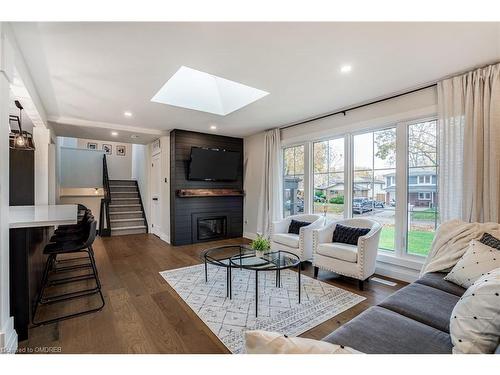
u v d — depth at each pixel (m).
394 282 3.25
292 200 5.02
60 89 3.07
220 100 4.19
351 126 3.89
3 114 1.70
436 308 1.61
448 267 2.21
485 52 2.31
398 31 1.99
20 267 2.00
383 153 3.61
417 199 3.26
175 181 5.21
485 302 1.13
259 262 2.78
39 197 4.03
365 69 2.64
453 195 2.77
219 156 5.61
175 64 2.50
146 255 4.46
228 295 2.82
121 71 2.63
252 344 0.79
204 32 2.00
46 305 2.59
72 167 7.11
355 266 3.00
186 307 2.55
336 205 4.21
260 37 2.07
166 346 1.93
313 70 2.66
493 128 2.47
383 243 3.60
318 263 3.40
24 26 1.87
